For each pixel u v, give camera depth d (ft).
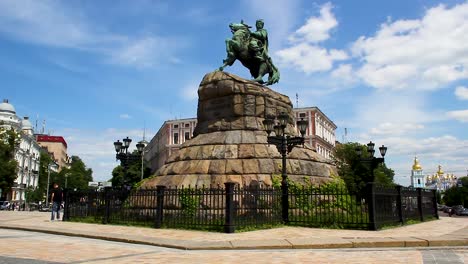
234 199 42.27
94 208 52.85
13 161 165.27
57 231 40.47
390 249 29.73
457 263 23.38
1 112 261.03
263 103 62.69
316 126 271.49
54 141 395.96
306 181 55.83
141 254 27.14
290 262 23.91
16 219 61.00
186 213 45.73
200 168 55.01
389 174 209.36
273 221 45.19
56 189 61.67
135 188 53.42
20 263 22.70
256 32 68.13
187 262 23.80
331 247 30.55
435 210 67.82
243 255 26.91
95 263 23.09
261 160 55.11
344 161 165.37
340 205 51.70
